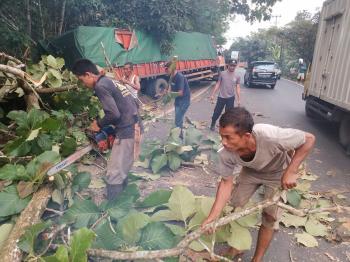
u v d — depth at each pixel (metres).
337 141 7.37
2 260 2.11
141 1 12.04
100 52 9.38
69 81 5.95
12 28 9.78
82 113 5.69
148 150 4.97
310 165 5.69
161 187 4.38
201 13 19.16
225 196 2.46
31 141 3.44
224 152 2.38
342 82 6.51
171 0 12.41
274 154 2.33
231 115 2.05
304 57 32.00
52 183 3.04
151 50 11.88
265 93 17.12
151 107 8.68
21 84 4.59
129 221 2.62
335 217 3.86
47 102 5.36
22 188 2.80
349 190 4.64
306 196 4.20
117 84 3.56
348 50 6.35
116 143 3.56
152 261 2.36
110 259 2.37
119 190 3.66
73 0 11.73
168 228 2.51
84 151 3.57
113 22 12.30
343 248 3.26
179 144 4.99
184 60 14.32
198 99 13.24
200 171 5.01
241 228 2.79
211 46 17.70
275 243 3.30
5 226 2.53
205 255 2.82
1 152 3.61
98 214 2.88
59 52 9.59
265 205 2.30
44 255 2.38
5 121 4.85
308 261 3.06
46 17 12.25
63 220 2.75
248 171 2.75
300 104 13.14
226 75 7.19
